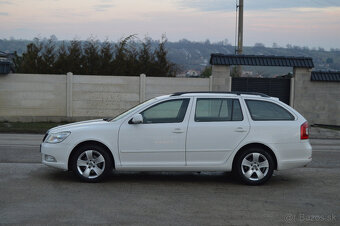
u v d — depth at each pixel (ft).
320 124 67.21
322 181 27.27
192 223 18.34
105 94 64.44
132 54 74.64
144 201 21.57
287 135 25.58
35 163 30.48
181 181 26.45
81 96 64.18
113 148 24.85
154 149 24.94
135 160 25.02
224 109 25.73
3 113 63.00
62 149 24.85
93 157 25.13
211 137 25.16
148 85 64.95
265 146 25.58
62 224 17.81
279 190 24.63
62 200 21.33
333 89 66.95
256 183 25.46
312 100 66.80
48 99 63.57
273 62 65.26
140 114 25.03
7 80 62.59
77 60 72.38
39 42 74.38
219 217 19.27
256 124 25.49
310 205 21.58
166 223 18.25
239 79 65.77
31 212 19.30
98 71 71.82
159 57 75.82
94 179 25.02
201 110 25.61
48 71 72.18
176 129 25.02
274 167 25.82
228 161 25.31
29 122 62.85
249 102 26.00
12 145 40.45
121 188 24.13
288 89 66.90
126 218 18.79
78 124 25.88
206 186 25.23
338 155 38.88
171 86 65.05
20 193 22.40
